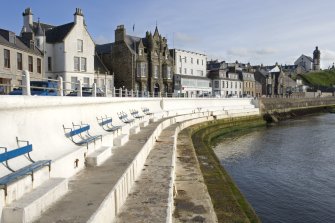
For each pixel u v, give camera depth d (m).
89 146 11.84
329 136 41.53
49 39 38.59
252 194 18.83
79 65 39.12
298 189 19.84
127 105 24.56
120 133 17.23
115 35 49.59
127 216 8.45
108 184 9.05
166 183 11.42
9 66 27.48
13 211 6.48
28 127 9.33
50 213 7.12
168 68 55.59
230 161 27.31
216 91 71.00
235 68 80.94
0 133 7.99
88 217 6.86
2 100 7.93
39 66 32.91
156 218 8.29
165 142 20.97
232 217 11.66
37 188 7.79
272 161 27.38
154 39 52.75
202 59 69.31
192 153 21.97
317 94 109.88
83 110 14.30
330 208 16.88
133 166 11.62
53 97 10.80
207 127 43.25
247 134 44.53
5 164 7.62
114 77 49.34
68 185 9.14
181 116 40.12
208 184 15.70
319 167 25.39
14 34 29.19
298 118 70.00
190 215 11.15
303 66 164.75
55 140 10.52
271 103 70.81
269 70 113.12
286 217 15.71
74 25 38.34
